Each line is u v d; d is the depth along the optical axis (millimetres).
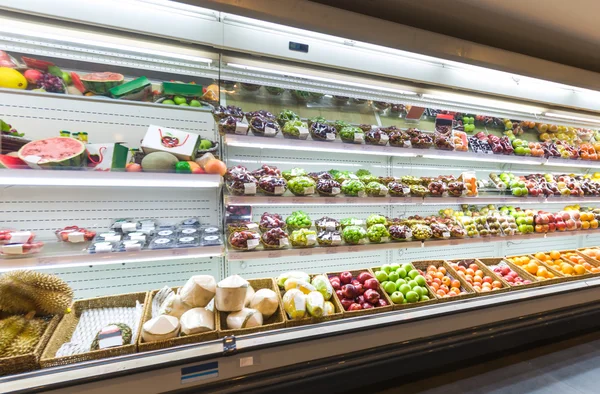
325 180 2066
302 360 1532
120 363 1267
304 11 1503
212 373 1383
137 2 1490
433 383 1835
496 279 2270
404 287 1922
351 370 1596
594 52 2420
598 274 2502
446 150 2414
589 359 2115
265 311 1619
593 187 3084
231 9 1370
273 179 1901
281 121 2088
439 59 1979
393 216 2713
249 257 1740
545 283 2273
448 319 1852
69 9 1405
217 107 1899
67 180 1455
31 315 1361
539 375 1943
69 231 1659
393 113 2637
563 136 3438
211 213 2125
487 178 3121
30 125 1754
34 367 1203
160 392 1315
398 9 1856
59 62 1776
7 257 1390
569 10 1862
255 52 1749
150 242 1678
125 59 1788
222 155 2131
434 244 2195
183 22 1592
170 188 2031
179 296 1587
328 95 2375
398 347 1712
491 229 2459
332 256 2523
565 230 2793
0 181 1431
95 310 1671
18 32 1497
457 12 1896
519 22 2010
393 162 2707
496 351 2135
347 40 1801
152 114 1990
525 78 2268
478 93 2348
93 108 1872
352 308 1780
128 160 1703
